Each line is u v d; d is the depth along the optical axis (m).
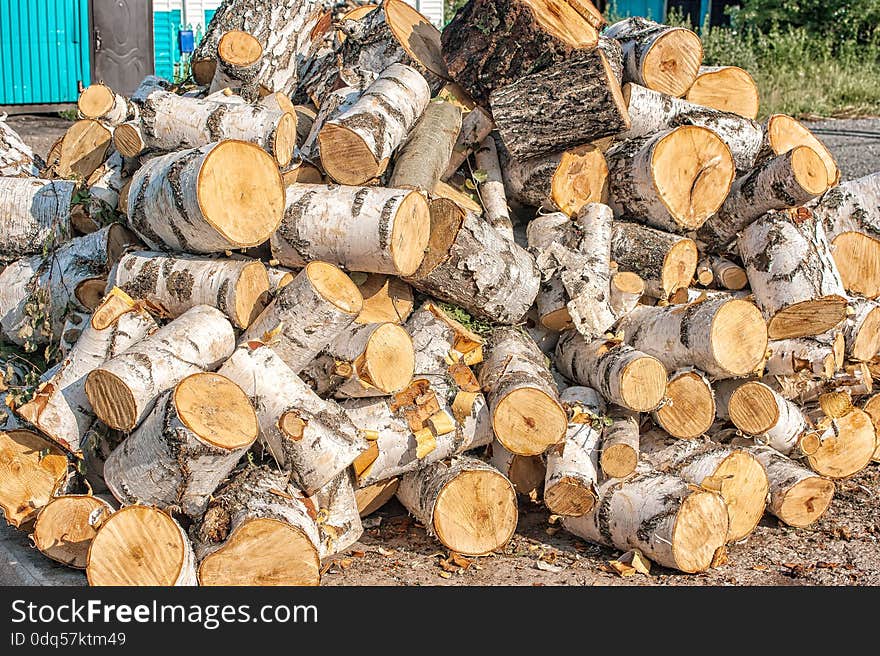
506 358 5.22
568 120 5.89
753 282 6.05
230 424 4.22
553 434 4.93
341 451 4.56
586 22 6.10
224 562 4.20
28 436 4.72
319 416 4.59
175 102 5.61
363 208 4.97
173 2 17.98
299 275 4.80
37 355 6.11
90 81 17.56
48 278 5.84
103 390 4.38
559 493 4.96
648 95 6.34
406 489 5.14
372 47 7.00
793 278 5.86
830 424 5.73
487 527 4.82
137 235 5.87
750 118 7.03
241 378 4.54
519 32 5.91
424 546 5.04
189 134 5.55
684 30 6.64
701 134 5.94
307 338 4.78
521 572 4.78
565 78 5.85
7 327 5.99
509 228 6.00
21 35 16.77
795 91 18.47
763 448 5.57
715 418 5.64
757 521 5.20
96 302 5.63
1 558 4.55
